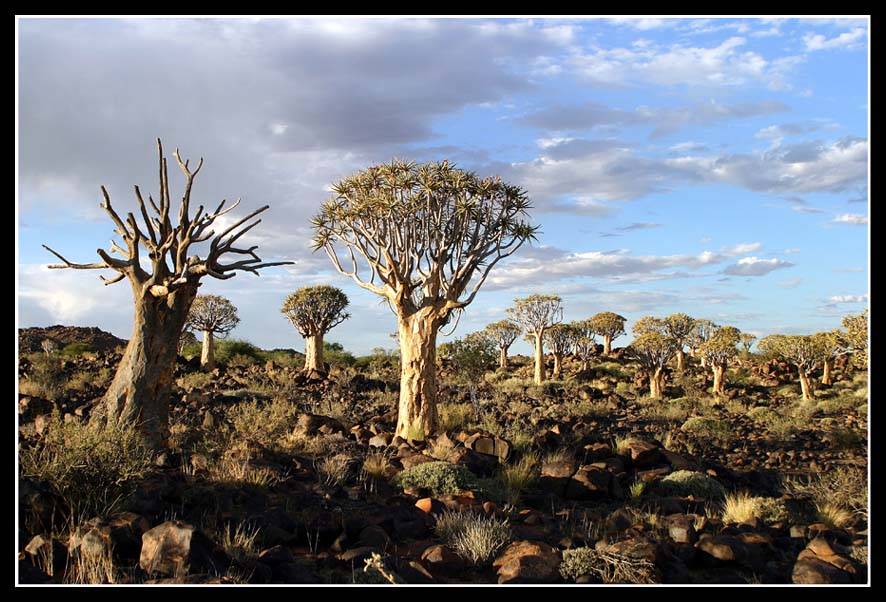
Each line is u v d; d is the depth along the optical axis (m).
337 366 28.86
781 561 5.80
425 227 12.80
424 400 12.62
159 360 8.33
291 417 13.52
